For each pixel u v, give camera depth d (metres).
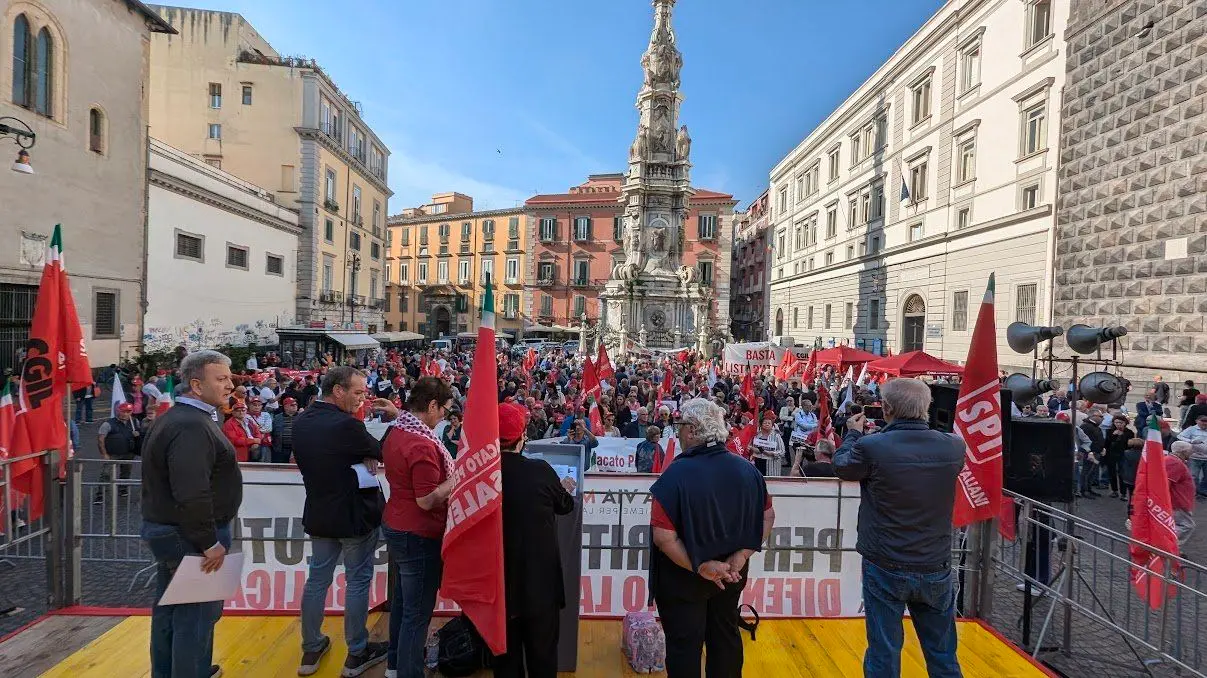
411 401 4.46
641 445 10.41
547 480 4.14
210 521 3.86
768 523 4.14
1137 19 18.06
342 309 47.34
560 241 71.31
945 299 30.25
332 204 44.94
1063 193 21.08
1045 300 22.95
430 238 78.31
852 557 5.99
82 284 22.08
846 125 42.81
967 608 6.01
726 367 24.84
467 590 3.83
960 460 4.09
